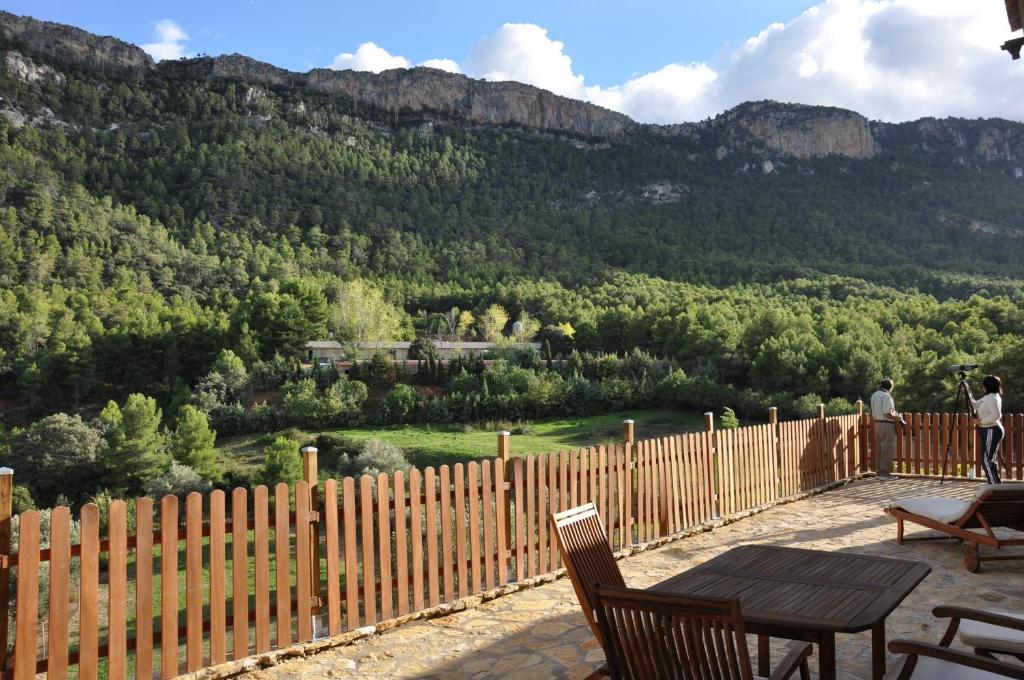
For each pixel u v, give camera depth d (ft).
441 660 14.25
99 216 501.15
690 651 7.72
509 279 537.65
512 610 17.39
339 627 15.26
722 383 268.41
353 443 199.52
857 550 22.84
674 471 24.90
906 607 16.96
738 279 544.62
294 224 610.65
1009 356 170.40
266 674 13.66
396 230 634.43
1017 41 17.13
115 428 191.31
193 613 13.07
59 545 11.65
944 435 38.01
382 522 16.05
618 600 8.18
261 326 339.98
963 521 19.90
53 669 11.52
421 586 16.84
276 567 14.38
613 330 350.84
